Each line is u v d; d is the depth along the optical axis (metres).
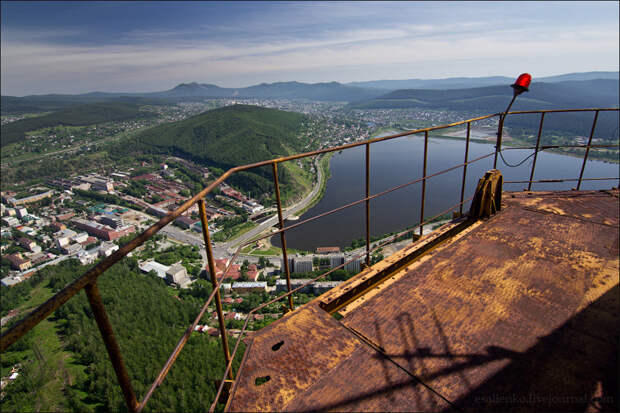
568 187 82.00
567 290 2.67
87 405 36.22
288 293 2.71
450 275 2.96
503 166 108.94
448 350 2.11
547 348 2.09
